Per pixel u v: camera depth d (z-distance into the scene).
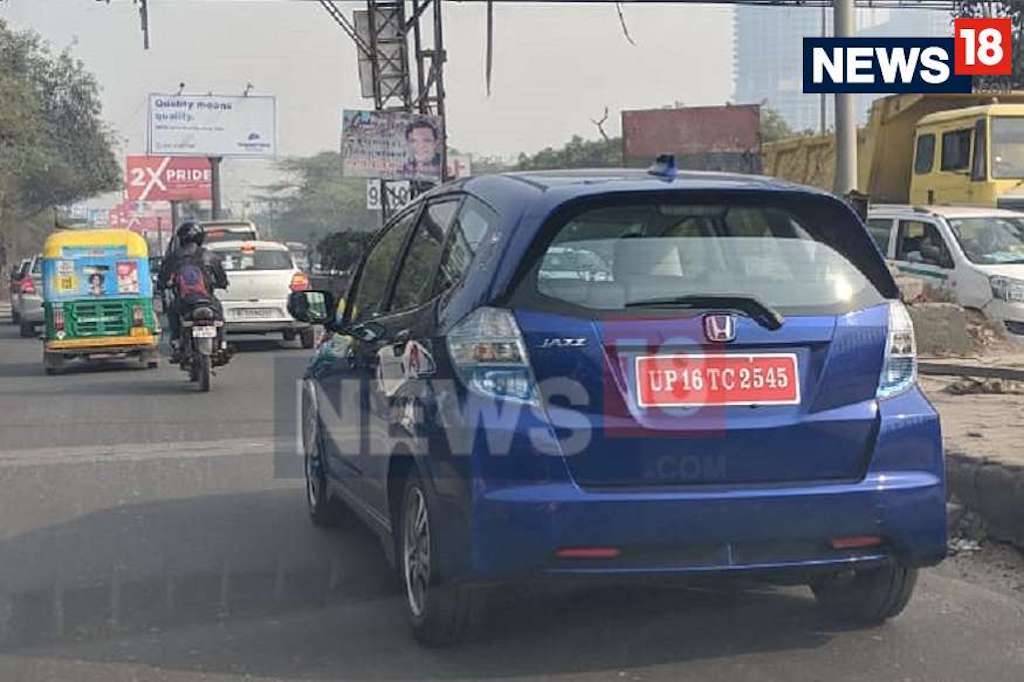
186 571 6.20
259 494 8.05
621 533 4.34
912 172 18.86
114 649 5.03
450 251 5.13
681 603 5.54
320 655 4.93
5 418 11.59
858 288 4.73
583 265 4.57
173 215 61.34
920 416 4.64
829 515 4.46
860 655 4.86
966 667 4.73
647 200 4.70
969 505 6.75
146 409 12.16
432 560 4.66
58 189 53.97
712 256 4.69
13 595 5.79
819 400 4.54
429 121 25.33
